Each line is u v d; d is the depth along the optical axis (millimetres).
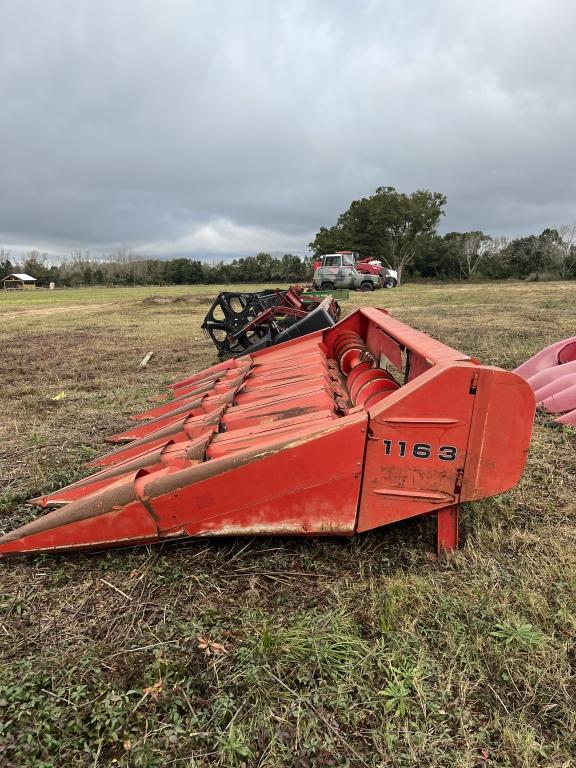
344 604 2480
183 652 2219
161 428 4277
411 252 60312
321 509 2676
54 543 2857
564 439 4535
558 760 1737
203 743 1820
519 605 2439
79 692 2006
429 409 2520
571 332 11148
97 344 12672
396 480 2615
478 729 1857
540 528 3121
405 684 2021
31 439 5074
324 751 1779
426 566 2766
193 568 2787
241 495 2689
